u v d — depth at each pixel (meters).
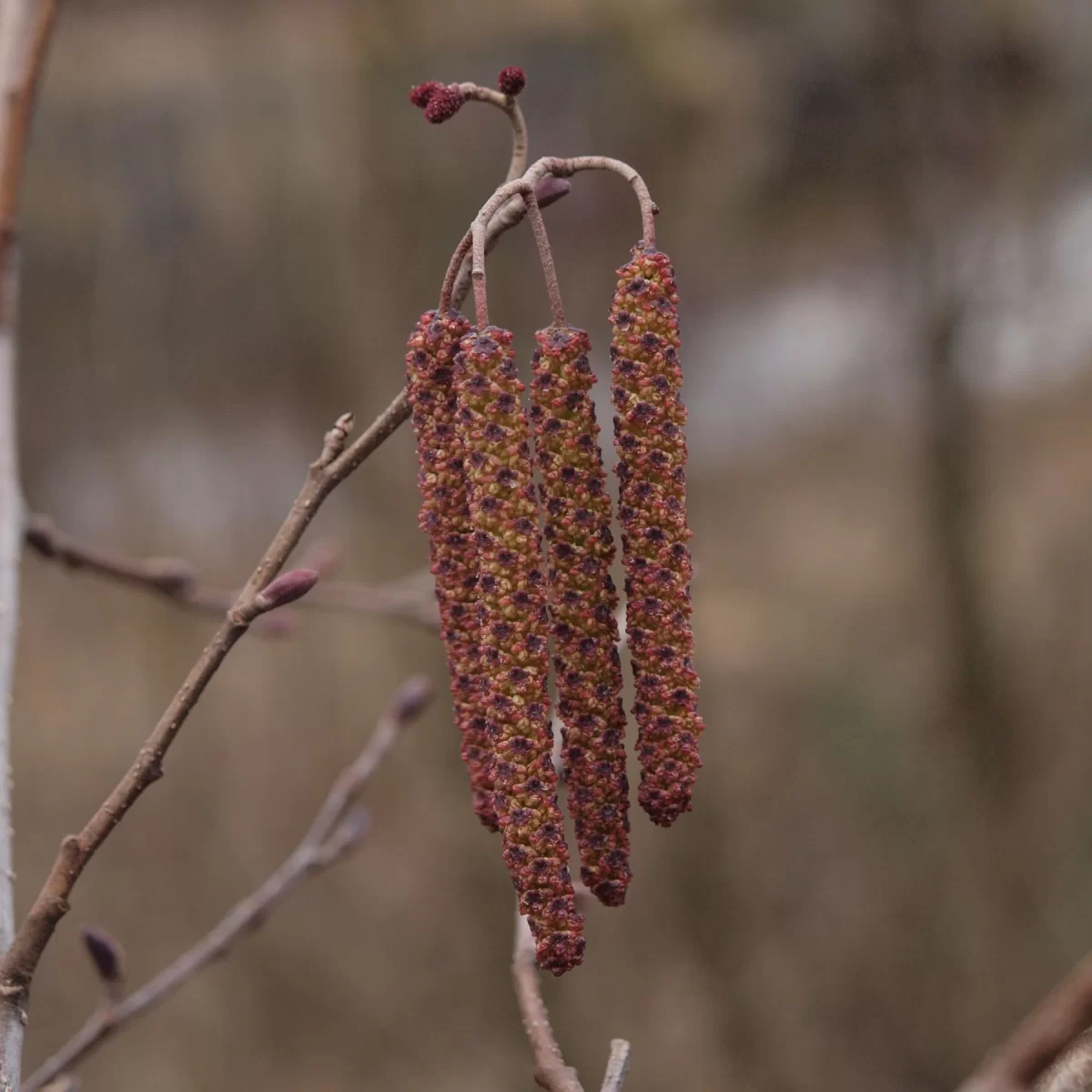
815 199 7.48
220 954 2.04
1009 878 7.07
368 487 7.34
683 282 8.78
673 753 1.12
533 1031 1.48
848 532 8.70
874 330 8.07
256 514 8.59
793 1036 7.13
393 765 7.79
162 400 8.68
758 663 8.12
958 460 7.07
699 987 7.21
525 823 1.09
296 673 8.16
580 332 1.11
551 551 1.12
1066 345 7.54
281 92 7.62
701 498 9.37
